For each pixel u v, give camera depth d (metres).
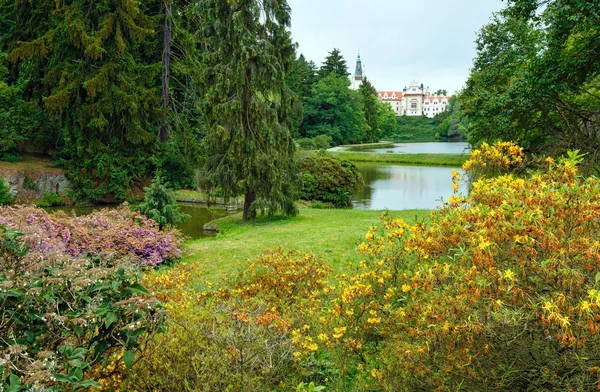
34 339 2.17
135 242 7.60
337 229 11.12
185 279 5.45
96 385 1.96
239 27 11.70
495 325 2.12
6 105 19.56
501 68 16.23
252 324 3.11
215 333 2.97
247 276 5.53
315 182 19.33
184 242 10.30
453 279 2.66
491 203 2.96
